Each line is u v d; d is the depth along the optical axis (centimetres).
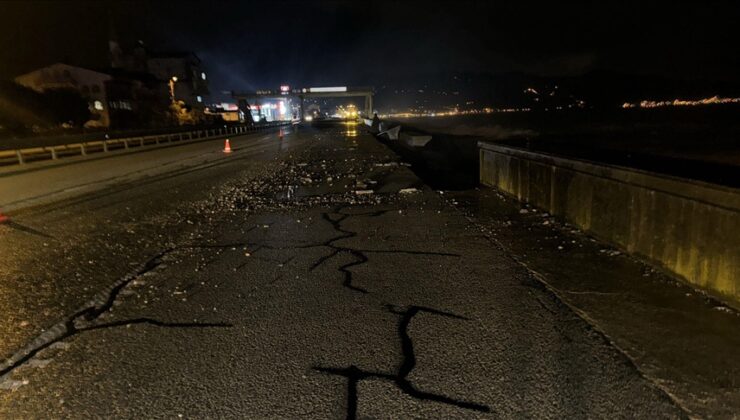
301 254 626
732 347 326
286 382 312
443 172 1628
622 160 635
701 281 421
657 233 484
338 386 305
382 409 279
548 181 778
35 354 366
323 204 1011
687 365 307
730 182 409
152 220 915
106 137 4012
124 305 464
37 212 1049
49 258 662
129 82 6247
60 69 5556
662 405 269
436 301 440
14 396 308
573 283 462
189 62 9081
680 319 372
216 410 284
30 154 2798
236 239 725
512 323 384
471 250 602
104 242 746
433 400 286
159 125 6525
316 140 4078
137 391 308
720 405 266
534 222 738
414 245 641
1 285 547
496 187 1084
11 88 4316
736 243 379
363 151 2675
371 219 830
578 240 620
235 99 13475
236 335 386
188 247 688
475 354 338
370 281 505
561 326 372
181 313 438
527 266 523
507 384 298
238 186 1384
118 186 1493
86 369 340
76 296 500
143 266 602
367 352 349
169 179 1639
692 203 429
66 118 4878
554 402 277
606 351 329
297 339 375
